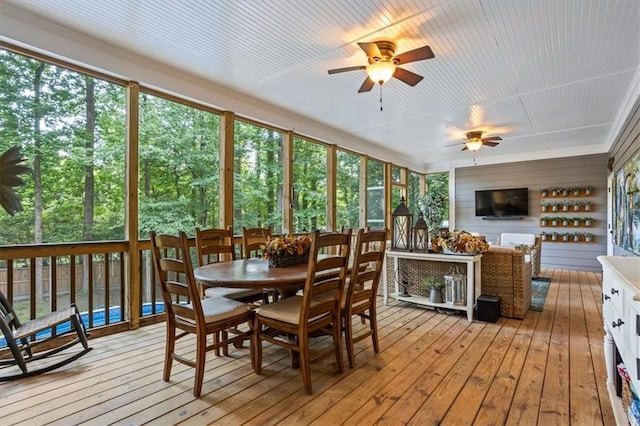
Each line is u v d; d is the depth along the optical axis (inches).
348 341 99.3
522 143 283.4
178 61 140.1
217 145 192.1
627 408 67.3
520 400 81.4
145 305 162.4
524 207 314.0
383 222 310.3
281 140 220.1
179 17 109.3
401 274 173.6
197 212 188.1
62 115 142.4
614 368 80.7
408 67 141.7
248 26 113.7
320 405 79.3
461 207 354.0
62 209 141.3
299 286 108.3
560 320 144.7
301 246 112.5
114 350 112.3
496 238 321.4
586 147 288.4
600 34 115.0
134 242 135.3
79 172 146.0
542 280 236.4
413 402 80.7
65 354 109.6
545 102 183.6
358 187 282.7
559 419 73.9
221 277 90.9
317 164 249.1
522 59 134.1
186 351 112.0
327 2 100.4
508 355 107.7
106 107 153.3
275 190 220.1
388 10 104.0
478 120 218.5
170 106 182.1
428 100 182.5
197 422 72.7
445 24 110.9
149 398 82.4
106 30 117.4
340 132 249.0
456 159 352.5
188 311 86.2
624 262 79.7
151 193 174.7
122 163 156.2
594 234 283.1
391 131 248.2
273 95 178.9
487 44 123.2
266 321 92.9
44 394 84.4
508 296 148.6
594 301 176.9
